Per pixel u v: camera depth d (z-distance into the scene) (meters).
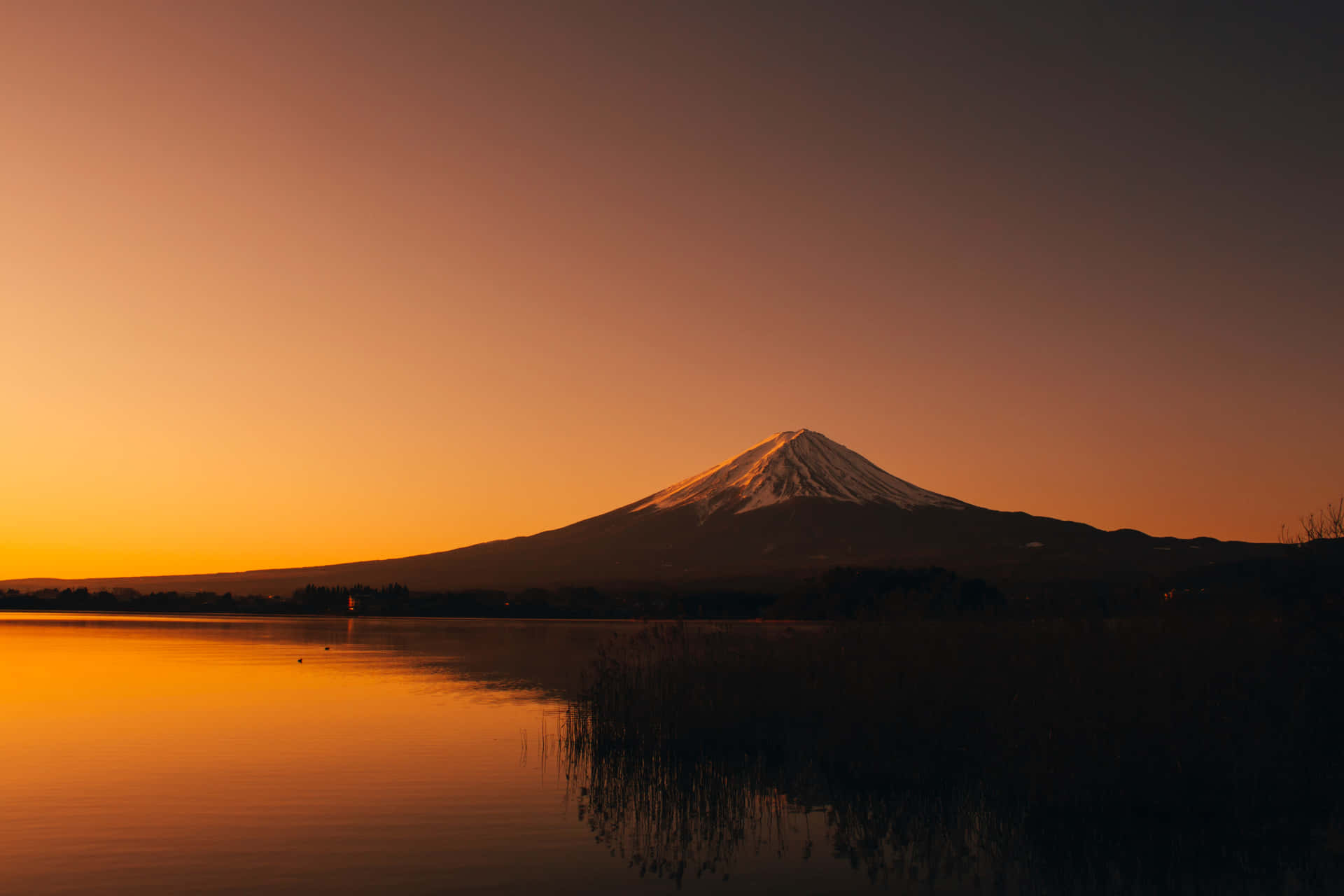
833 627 31.95
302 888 14.73
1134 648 21.09
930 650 25.84
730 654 31.61
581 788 21.58
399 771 23.25
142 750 26.11
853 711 24.03
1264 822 16.77
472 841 17.31
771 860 16.53
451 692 41.25
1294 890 14.91
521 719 32.38
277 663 56.72
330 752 25.86
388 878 15.25
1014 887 15.26
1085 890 15.10
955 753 22.56
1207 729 17.52
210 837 17.42
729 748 25.47
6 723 30.86
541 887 14.96
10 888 14.62
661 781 22.11
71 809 19.39
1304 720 18.34
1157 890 15.07
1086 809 17.02
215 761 24.55
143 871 15.48
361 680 46.09
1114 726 17.94
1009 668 23.59
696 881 15.34
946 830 18.34
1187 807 16.84
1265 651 20.00
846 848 17.27
